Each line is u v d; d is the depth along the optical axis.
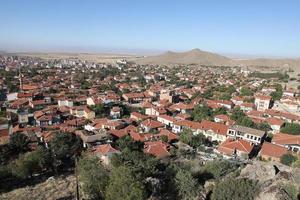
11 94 159.25
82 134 87.81
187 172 47.00
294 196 34.53
